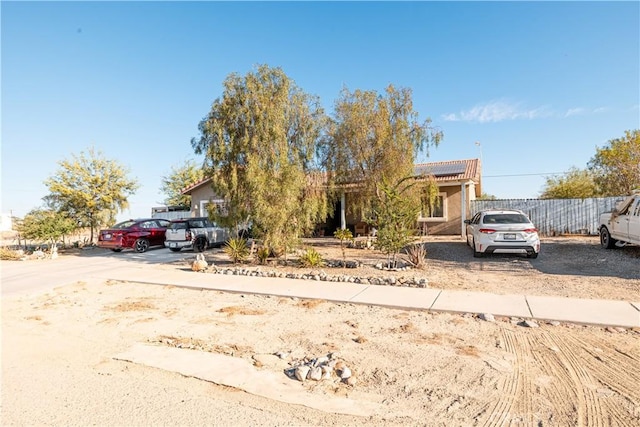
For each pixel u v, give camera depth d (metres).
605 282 8.33
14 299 8.42
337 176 16.03
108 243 17.97
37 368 4.49
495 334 5.29
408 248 14.59
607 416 3.16
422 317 6.21
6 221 31.52
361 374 4.14
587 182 26.86
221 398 3.69
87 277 10.98
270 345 5.11
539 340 5.02
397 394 3.69
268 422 3.24
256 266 11.63
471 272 9.92
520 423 3.10
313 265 11.05
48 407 3.56
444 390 3.72
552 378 3.90
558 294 7.40
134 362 4.61
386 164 15.10
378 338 5.24
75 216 21.06
